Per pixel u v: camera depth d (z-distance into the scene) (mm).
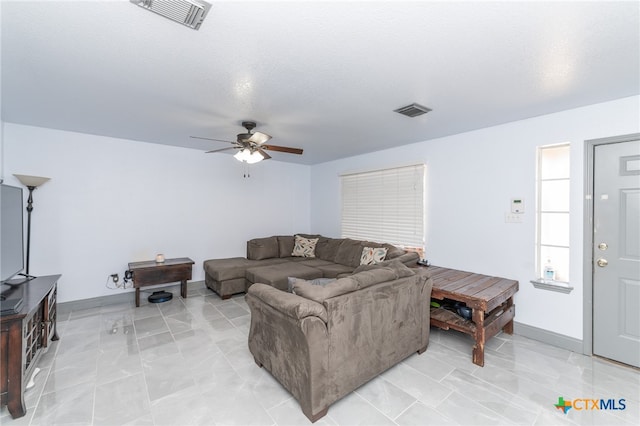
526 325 2916
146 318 3398
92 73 1995
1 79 2088
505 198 3080
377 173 4566
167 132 3553
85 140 3662
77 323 3223
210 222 4742
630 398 1973
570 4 1289
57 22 1435
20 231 2602
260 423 1737
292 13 1357
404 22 1423
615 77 2012
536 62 1812
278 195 5574
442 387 2096
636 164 2340
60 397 1963
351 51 1693
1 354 1737
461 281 2965
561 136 2701
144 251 4133
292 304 1783
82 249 3672
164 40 1597
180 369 2320
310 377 1721
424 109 2646
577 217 2615
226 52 1718
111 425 1718
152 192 4176
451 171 3561
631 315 2377
